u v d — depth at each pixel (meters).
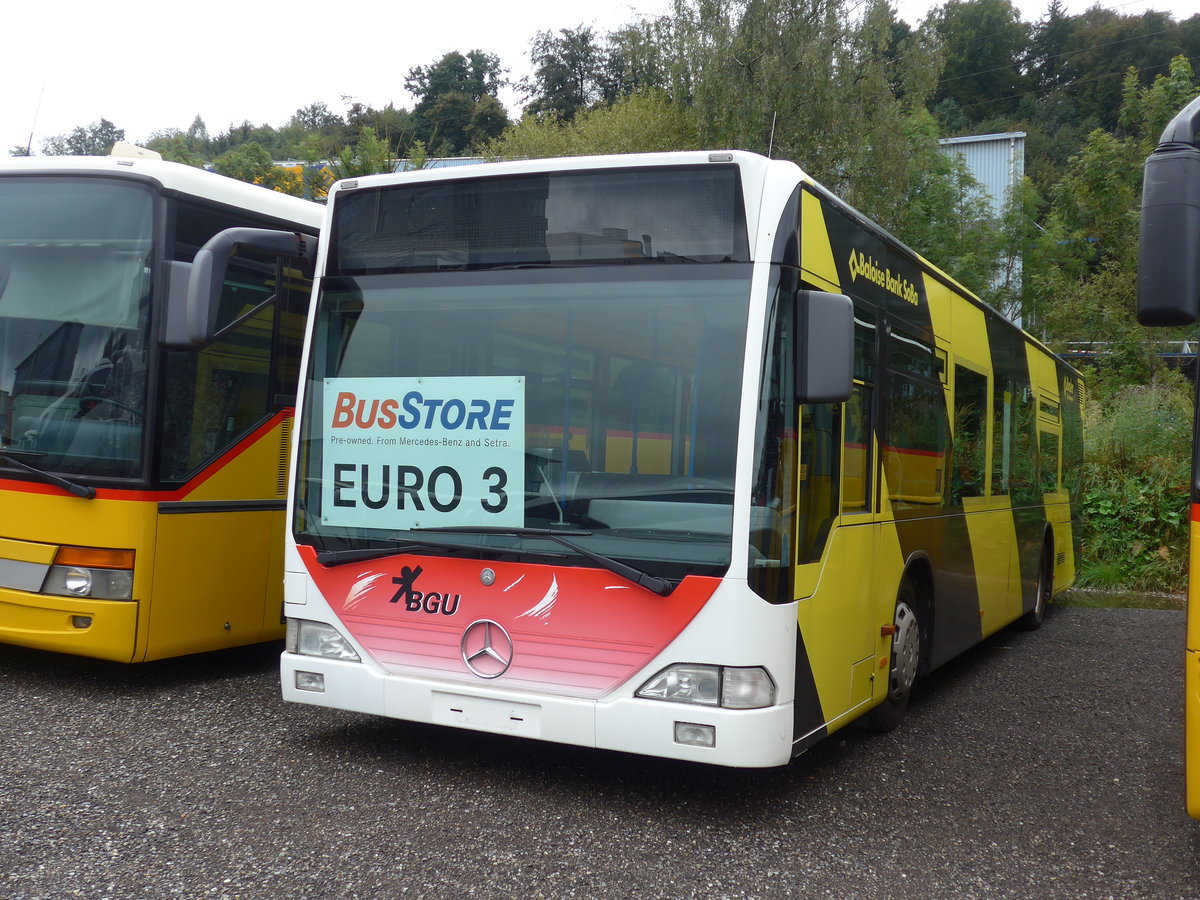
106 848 3.96
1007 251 25.44
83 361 6.14
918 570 6.53
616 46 28.89
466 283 4.91
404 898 3.64
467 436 4.80
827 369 4.36
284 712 5.97
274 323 6.88
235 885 3.68
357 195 5.19
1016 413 9.19
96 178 6.18
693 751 4.27
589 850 4.15
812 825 4.56
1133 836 4.61
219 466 6.46
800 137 25.89
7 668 6.75
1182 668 8.67
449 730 5.76
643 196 4.63
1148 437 15.71
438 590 4.77
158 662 7.10
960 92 64.31
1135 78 24.31
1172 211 3.35
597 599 4.47
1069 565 12.05
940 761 5.67
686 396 4.43
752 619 4.27
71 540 6.00
